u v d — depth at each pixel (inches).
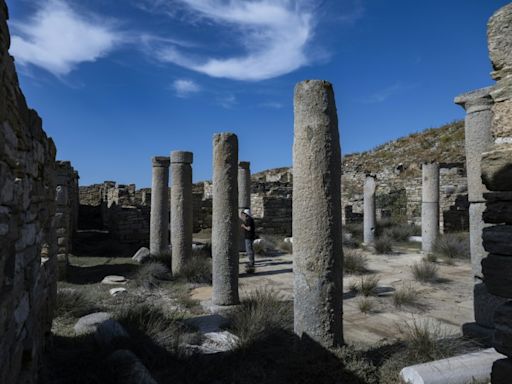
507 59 102.3
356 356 167.6
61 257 374.6
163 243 491.2
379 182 1039.6
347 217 839.7
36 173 141.9
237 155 290.2
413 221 832.9
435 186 544.7
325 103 175.9
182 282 368.5
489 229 103.0
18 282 114.9
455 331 219.3
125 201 738.2
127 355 163.2
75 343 203.5
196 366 168.2
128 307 241.0
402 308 271.0
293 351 175.6
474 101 215.3
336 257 173.8
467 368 150.6
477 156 210.1
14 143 106.8
